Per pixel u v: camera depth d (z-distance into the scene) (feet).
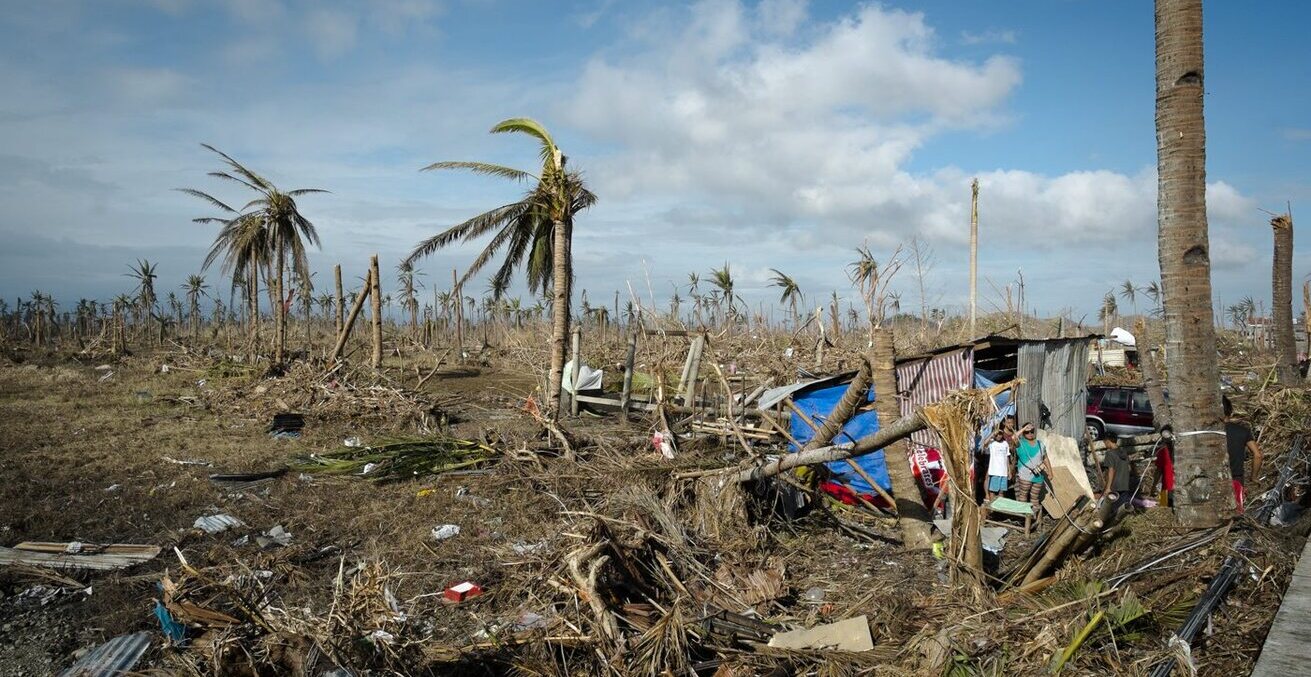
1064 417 44.88
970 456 22.95
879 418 30.14
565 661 19.36
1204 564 20.70
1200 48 25.46
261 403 57.93
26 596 23.62
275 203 76.48
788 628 21.90
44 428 50.70
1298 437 38.32
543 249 50.19
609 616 19.92
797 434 41.04
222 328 180.34
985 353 47.34
